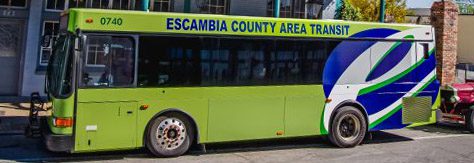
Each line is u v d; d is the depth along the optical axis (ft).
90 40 26.18
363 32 33.09
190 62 28.32
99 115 26.37
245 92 29.60
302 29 31.22
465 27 93.71
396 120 34.32
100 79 26.45
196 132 28.68
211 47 28.84
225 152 30.50
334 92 32.14
